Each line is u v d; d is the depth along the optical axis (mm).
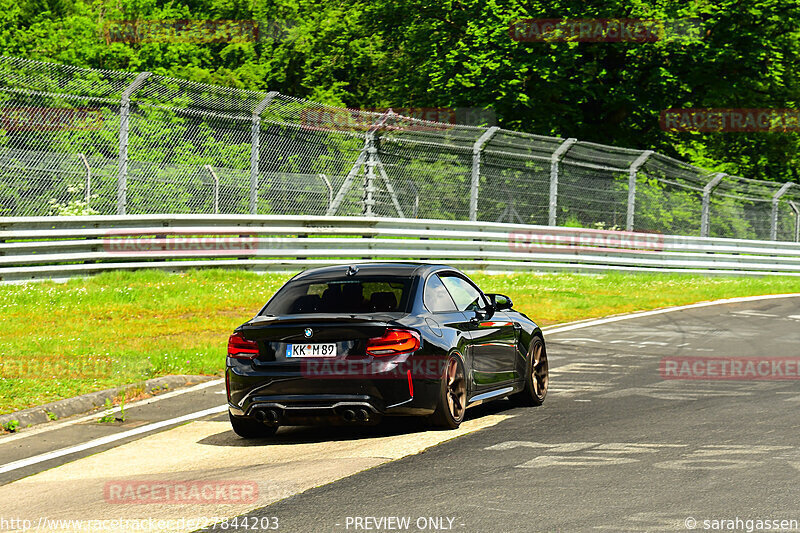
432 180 40438
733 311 32344
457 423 14672
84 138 32312
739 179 49938
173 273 33562
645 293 37281
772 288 41469
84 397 16891
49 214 31453
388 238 39500
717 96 60844
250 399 14141
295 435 14898
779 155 68375
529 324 17234
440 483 11305
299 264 36469
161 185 33594
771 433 13898
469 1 58250
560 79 58031
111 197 32750
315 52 69250
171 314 27984
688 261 45844
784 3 58469
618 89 59750
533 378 16891
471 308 15906
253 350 14266
